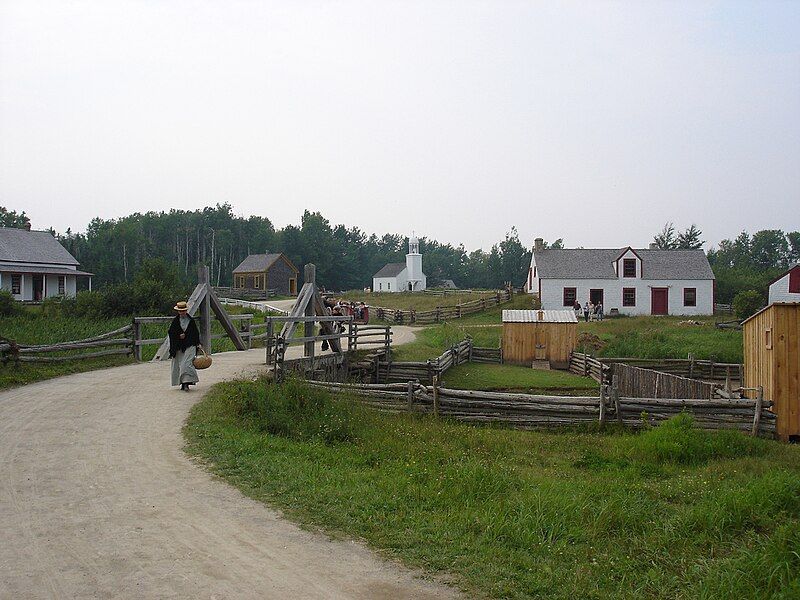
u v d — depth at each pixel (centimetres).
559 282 5484
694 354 3108
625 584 647
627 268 5462
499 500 838
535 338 3106
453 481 897
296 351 2486
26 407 1267
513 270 13038
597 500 922
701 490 997
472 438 1329
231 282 11644
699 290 5419
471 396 1583
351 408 1424
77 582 561
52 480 835
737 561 690
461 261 17150
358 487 856
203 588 559
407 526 729
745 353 1862
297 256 12000
